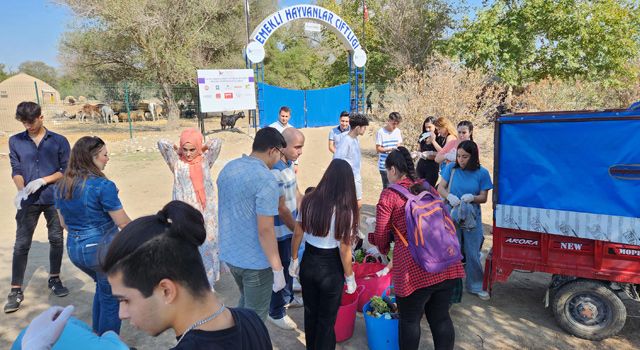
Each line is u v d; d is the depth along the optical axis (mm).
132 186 10195
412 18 26891
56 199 3221
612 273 3639
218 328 1284
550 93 15430
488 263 4438
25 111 4195
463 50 19828
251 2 31797
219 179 3217
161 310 1217
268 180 3000
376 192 9516
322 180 3180
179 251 1203
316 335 3275
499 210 3953
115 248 1193
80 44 24703
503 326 4148
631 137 3344
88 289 4957
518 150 3787
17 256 4398
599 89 17484
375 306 3727
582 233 3611
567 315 3938
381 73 29125
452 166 4840
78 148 3215
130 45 24344
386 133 7387
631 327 4074
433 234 2977
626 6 20109
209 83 13898
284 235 4039
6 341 3906
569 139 3562
